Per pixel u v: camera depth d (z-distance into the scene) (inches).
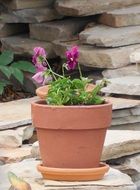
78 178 135.9
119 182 137.7
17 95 264.2
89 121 132.3
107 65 237.9
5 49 279.9
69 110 131.8
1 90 245.1
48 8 275.0
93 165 136.2
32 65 253.3
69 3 259.6
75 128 132.3
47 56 267.6
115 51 237.8
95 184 135.5
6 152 184.1
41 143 136.9
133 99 219.5
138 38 244.2
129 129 210.7
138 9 256.8
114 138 175.8
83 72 260.2
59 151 134.6
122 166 175.2
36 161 163.2
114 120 207.5
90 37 245.3
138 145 176.4
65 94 136.2
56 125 132.6
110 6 259.0
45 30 270.2
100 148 136.6
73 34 267.3
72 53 144.6
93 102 137.1
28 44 271.6
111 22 252.7
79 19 270.2
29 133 197.3
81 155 134.6
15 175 140.9
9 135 190.1
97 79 247.8
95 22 264.4
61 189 134.6
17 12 276.4
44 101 140.9
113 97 222.8
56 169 135.0
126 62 238.8
